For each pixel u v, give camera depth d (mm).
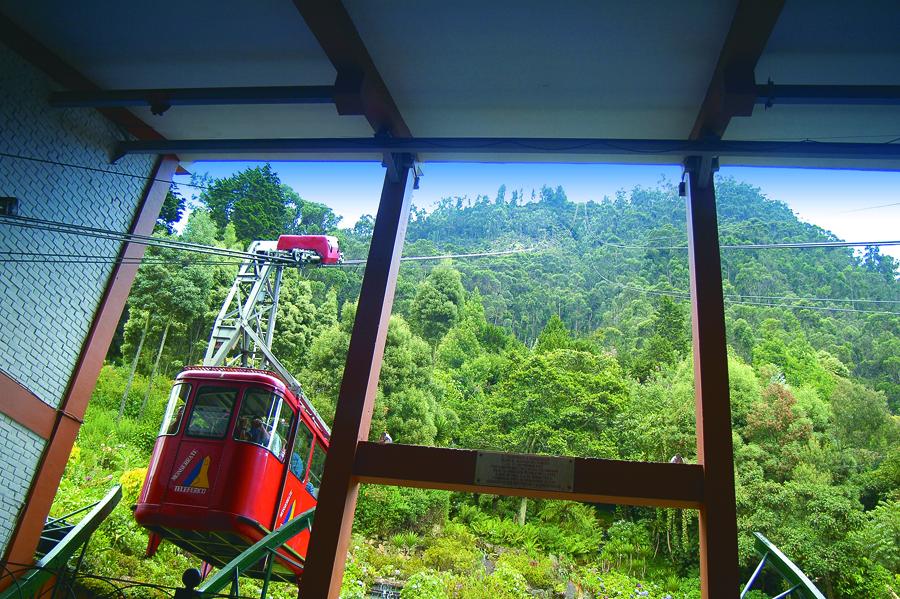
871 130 7758
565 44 6961
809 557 16656
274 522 8719
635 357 29312
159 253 26906
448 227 64312
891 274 41594
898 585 15898
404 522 18906
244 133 9609
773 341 30500
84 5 7484
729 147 7098
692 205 7395
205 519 8070
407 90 7914
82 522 7812
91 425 20547
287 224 38531
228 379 8930
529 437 21203
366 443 6703
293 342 25312
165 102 7938
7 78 7887
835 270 40219
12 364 7992
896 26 6273
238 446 8445
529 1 6473
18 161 8047
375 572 15609
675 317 29969
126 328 25250
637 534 19234
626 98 7625
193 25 7516
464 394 26312
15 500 7898
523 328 40656
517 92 7746
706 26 6527
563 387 22172
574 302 42312
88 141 9016
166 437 8672
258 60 7938
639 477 6215
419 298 31844
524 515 20188
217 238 31891
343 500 6387
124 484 15094
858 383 25859
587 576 16875
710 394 6457
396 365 22641
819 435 20875
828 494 17812
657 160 8070
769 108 7496
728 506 5984
